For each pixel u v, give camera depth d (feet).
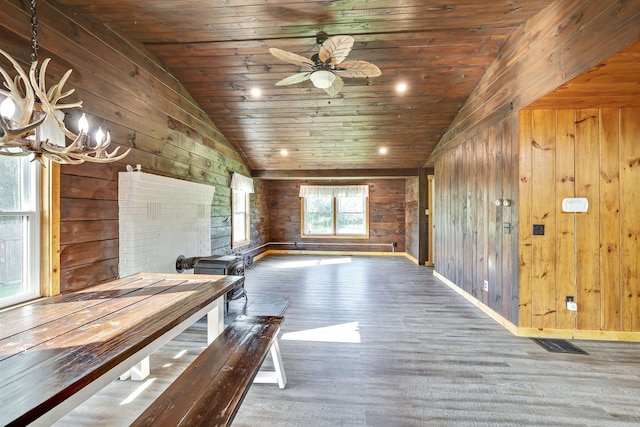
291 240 29.32
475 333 10.16
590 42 6.79
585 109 9.62
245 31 9.80
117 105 9.39
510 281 10.39
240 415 6.09
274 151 20.20
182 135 13.24
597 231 9.65
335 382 7.27
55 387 3.16
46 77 7.14
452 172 16.16
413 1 8.38
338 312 12.30
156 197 10.75
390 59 11.44
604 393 6.86
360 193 28.32
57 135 7.06
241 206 22.24
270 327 6.88
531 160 9.80
